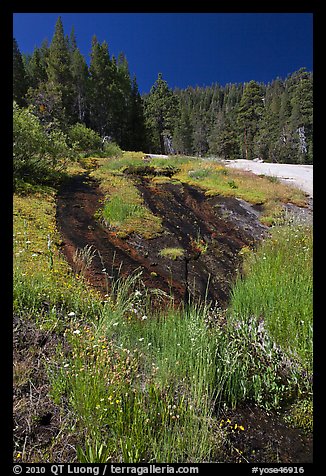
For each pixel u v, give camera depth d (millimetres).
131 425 2275
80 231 6648
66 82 30953
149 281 5320
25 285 3553
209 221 8250
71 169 11359
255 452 2508
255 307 4383
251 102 44969
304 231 6934
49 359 2799
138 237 6785
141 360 2971
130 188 9695
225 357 3260
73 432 2250
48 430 2283
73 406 2348
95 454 2070
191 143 48750
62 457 2119
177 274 5711
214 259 6418
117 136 35969
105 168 12312
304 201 9984
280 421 2846
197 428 2377
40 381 2611
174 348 3178
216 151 45719
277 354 3588
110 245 6289
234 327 4090
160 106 41281
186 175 12180
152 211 8352
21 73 28297
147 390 2611
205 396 2752
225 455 2434
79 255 5457
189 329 3328
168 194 9781
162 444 2283
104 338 2885
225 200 9555
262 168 15281
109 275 5211
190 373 2920
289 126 43781
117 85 34625
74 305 3703
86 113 36125
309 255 5293
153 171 12453
